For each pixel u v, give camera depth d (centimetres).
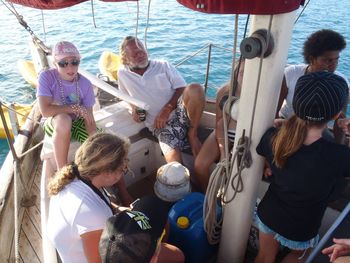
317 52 241
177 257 200
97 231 166
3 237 246
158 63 331
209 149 279
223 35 1027
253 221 236
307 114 153
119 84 337
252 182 191
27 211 285
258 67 158
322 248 199
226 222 212
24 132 356
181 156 316
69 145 267
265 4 124
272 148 170
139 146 327
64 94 288
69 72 280
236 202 200
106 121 323
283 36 149
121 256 136
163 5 1382
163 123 313
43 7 181
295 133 161
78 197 171
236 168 190
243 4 124
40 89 282
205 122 346
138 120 323
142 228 145
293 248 190
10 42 1021
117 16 1228
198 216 231
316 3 1366
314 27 1067
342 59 837
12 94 769
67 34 1062
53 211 178
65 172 180
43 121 321
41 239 261
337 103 149
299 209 177
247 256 244
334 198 185
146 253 138
